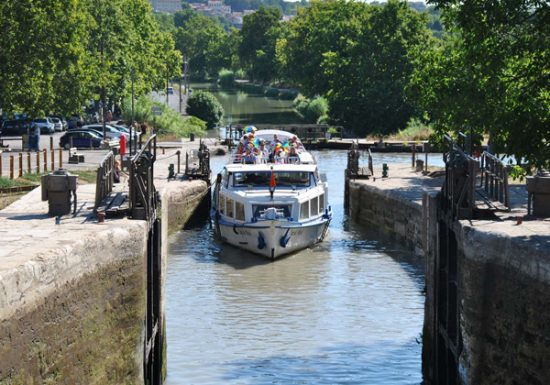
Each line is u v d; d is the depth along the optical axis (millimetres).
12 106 79875
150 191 33719
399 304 44250
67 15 80938
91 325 27109
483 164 38000
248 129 71625
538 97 36281
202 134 130000
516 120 34406
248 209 56469
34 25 77000
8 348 21734
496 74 45469
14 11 76312
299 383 34406
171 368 36188
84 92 90312
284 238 54750
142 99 131500
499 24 37844
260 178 59625
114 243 29047
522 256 26094
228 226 57219
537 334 25281
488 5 37000
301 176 59656
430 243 35125
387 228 61500
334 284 48125
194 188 66500
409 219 56812
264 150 66938
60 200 35031
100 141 95688
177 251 56625
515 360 26562
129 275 30062
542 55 38375
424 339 35875
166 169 76875
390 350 37969
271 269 51875
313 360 36688
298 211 56781
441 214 33969
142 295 30922
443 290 34156
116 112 157375
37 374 23422
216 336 39625
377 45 141500
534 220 30750
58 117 124938
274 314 42719
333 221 68312
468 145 35594
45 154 66312
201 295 46031
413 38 141250
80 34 85812
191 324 41219
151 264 33406
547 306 24734
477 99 53969
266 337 39562
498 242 27688
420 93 64625
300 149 69750
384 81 140625
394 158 101500
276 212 55156
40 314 23641
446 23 63406
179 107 176875
